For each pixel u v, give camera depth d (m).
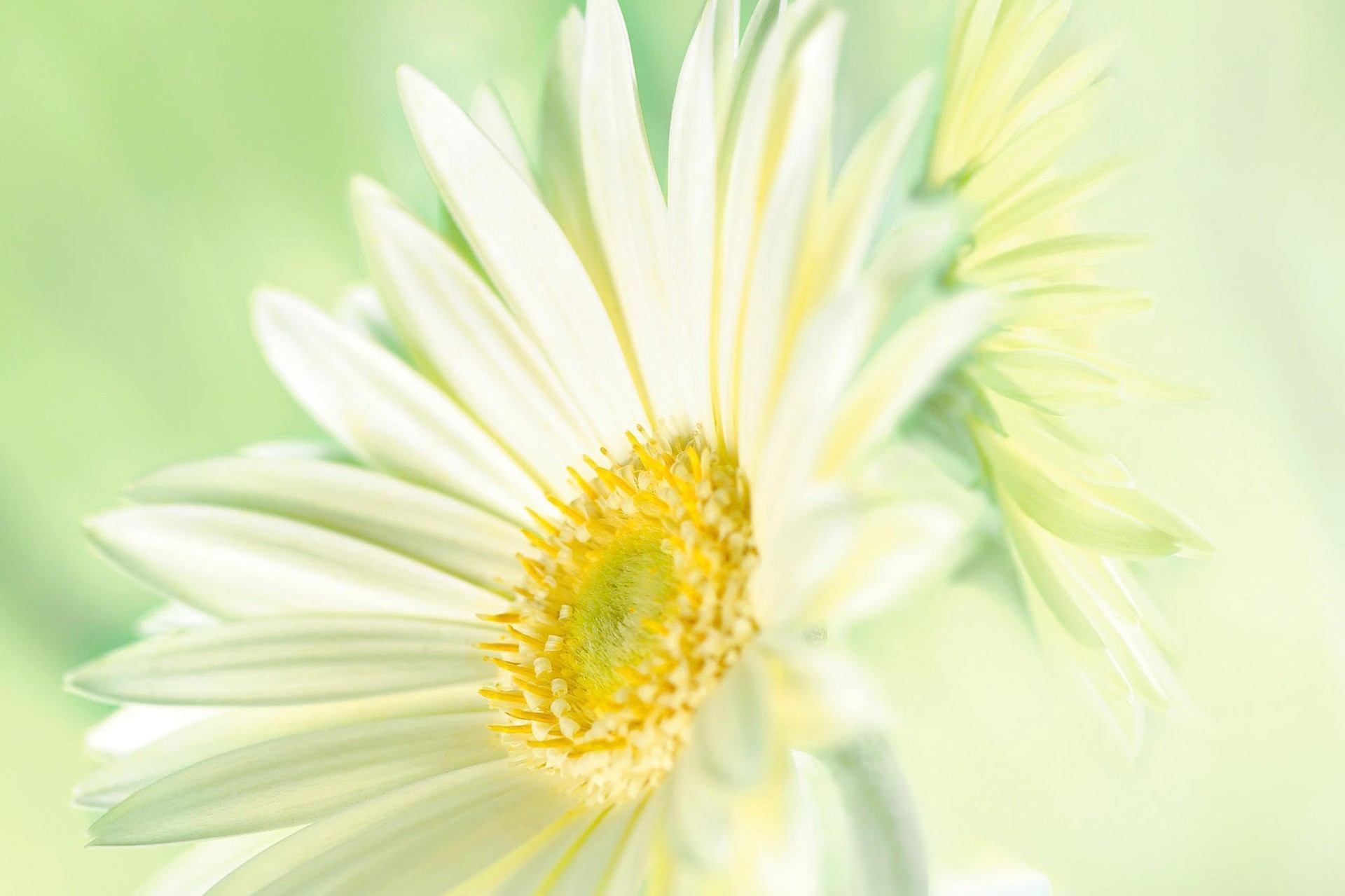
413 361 0.30
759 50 0.29
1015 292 0.28
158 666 0.29
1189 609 0.31
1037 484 0.28
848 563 0.26
